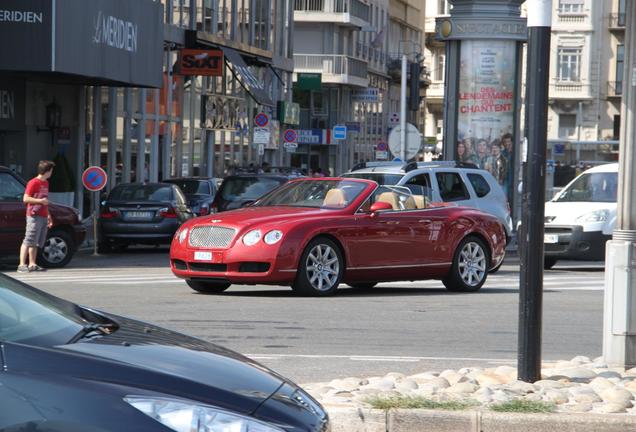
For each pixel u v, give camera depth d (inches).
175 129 4407.0
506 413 753.0
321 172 5177.2
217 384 491.8
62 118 3390.7
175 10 4335.6
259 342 1184.8
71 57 2733.8
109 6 2955.2
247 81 4559.5
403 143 4030.5
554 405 784.3
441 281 1961.1
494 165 3166.8
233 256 1537.9
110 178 3737.7
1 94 3097.9
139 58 3196.4
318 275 1588.3
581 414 758.5
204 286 1675.7
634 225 963.3
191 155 4606.3
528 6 868.6
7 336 495.8
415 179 2241.6
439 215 1721.2
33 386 449.7
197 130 4677.7
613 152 6309.1
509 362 1085.8
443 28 3166.8
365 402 786.2
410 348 1173.7
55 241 2304.4
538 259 886.4
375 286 1870.1
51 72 2731.3
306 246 1565.0
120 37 3043.8
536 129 872.9
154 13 3297.2
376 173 2239.2
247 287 1768.0
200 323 1316.4
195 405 467.2
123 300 1557.6
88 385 458.0
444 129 3208.7
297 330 1274.6
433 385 885.8
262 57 5211.6
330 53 7416.3
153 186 2893.7
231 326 1296.8
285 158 6097.4
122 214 2834.6
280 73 5910.4
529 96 873.5
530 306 890.7
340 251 1603.1
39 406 443.2
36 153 3277.6
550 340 1262.3
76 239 2338.8
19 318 533.3
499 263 1825.8
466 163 2357.3
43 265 2294.5
